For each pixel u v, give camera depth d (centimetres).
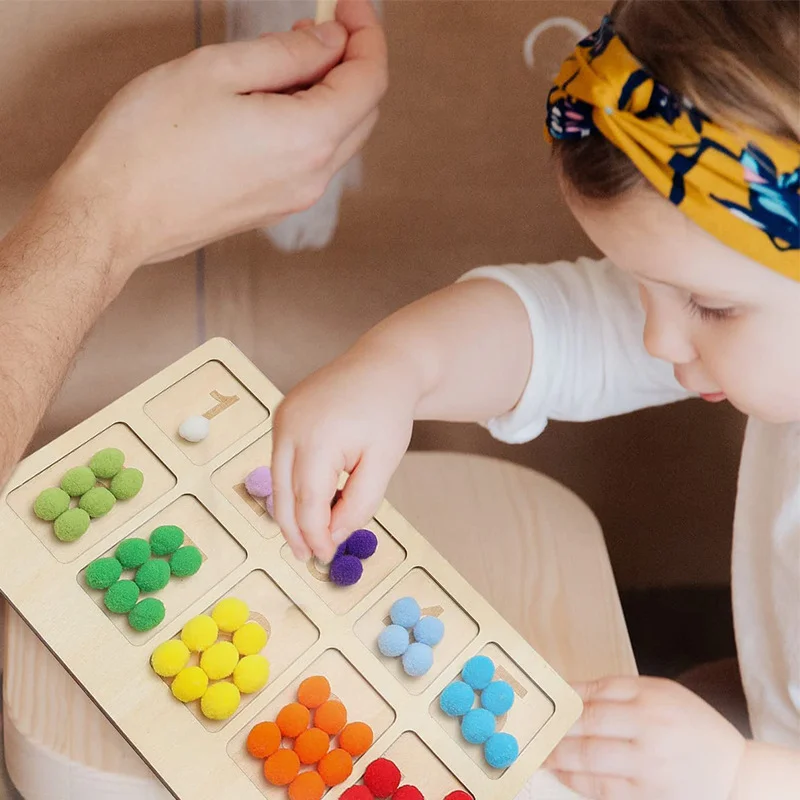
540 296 79
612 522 111
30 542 65
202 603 65
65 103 79
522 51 85
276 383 100
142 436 71
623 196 51
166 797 65
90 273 59
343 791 61
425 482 84
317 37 64
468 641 67
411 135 88
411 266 95
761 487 81
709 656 105
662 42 49
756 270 51
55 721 66
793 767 68
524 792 67
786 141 48
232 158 62
